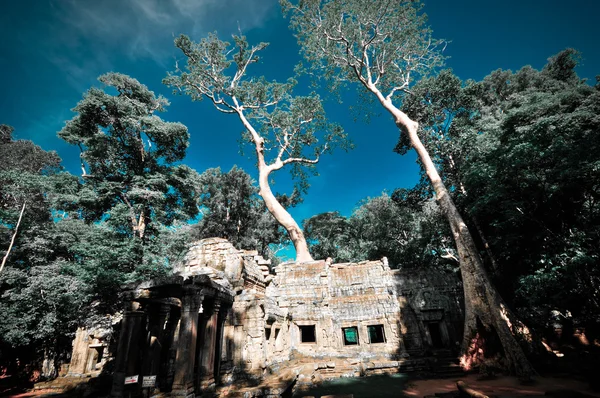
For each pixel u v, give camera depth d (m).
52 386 16.11
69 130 24.27
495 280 21.33
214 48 34.22
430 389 12.32
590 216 14.43
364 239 40.06
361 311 20.73
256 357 12.76
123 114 24.61
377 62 30.70
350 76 32.66
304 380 14.49
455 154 24.25
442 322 19.34
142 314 10.34
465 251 17.80
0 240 19.33
